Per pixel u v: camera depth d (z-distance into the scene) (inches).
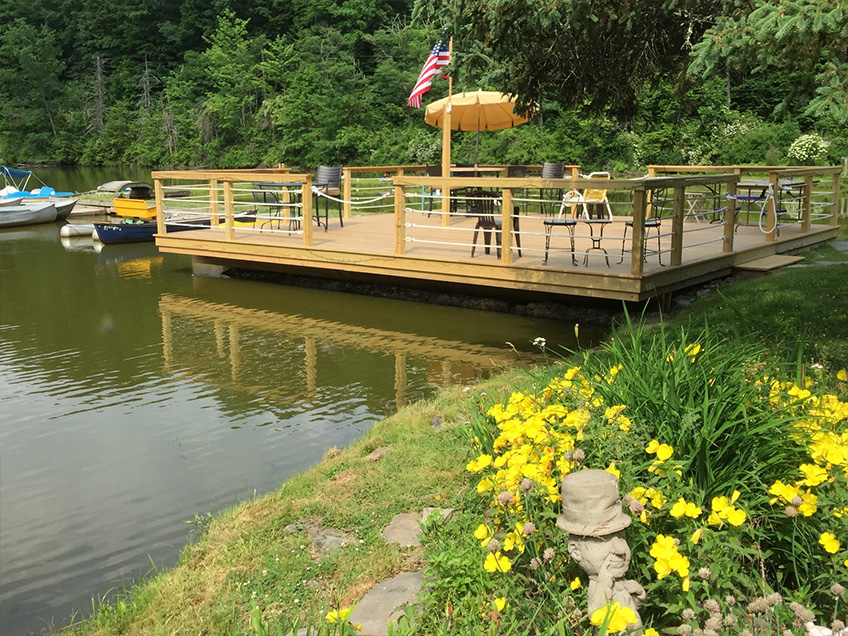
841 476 124.7
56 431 271.9
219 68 1968.5
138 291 502.6
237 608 141.1
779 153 1082.7
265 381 320.2
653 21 314.7
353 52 1742.1
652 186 346.9
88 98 2343.8
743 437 131.7
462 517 149.6
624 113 382.0
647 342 290.8
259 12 2076.8
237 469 235.5
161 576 164.7
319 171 565.3
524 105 369.7
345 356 351.3
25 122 2314.2
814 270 397.1
